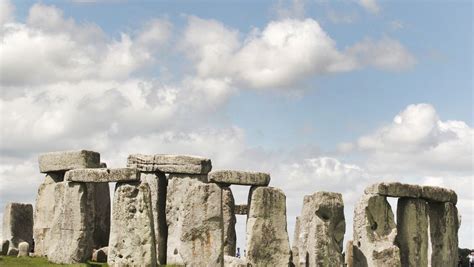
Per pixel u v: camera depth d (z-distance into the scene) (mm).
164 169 47375
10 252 47469
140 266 41125
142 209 41594
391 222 45375
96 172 43219
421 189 47156
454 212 49562
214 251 41094
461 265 57312
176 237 46469
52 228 45500
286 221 43531
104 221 49531
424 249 46906
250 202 43438
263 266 42656
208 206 41406
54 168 49000
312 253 43156
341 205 43969
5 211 51094
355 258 44656
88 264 42812
